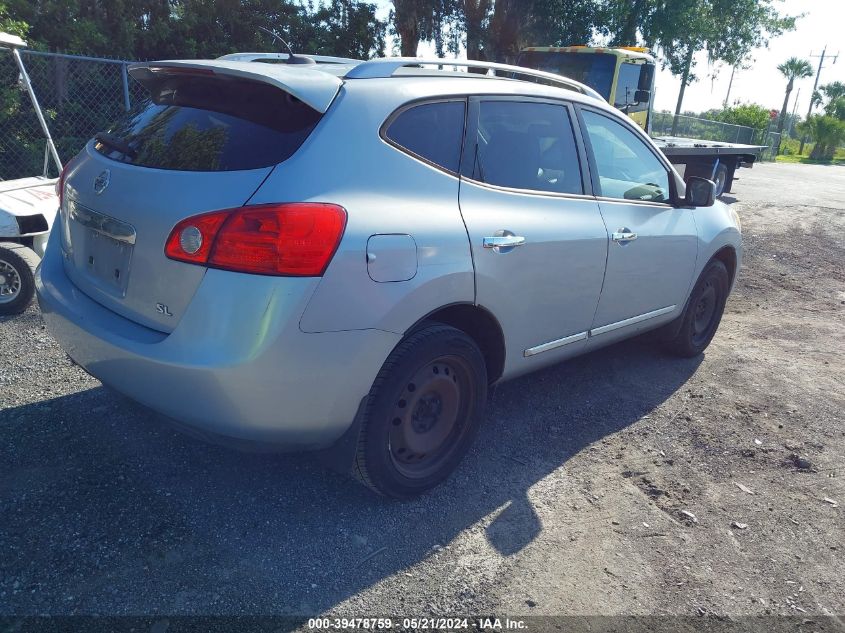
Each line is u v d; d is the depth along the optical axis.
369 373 2.70
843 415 4.43
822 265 8.83
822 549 3.06
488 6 16.64
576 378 4.75
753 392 4.72
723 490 3.48
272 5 13.40
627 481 3.50
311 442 2.71
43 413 3.67
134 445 3.43
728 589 2.77
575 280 3.65
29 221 5.14
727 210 5.30
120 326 2.74
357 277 2.58
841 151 53.12
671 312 4.70
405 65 3.12
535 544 2.95
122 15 11.73
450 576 2.72
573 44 18.25
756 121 34.34
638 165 4.32
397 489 3.02
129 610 2.43
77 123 10.78
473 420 3.30
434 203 2.95
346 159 2.68
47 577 2.54
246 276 2.43
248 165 2.57
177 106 3.02
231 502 3.06
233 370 2.44
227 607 2.47
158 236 2.59
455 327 3.28
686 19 19.00
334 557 2.77
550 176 3.62
